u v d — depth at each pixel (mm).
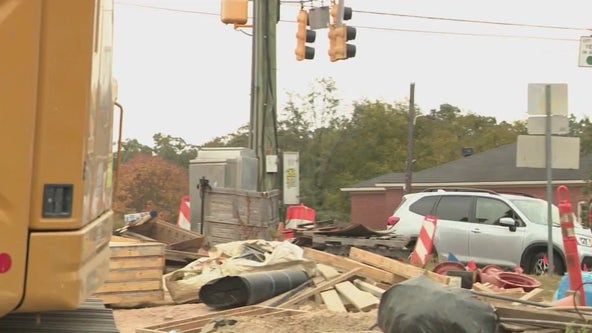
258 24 24953
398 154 75625
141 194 49594
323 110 74125
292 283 12594
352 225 19922
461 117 87625
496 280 14391
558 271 20625
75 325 6281
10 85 4895
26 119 4922
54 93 5004
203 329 9898
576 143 16938
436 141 78312
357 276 13234
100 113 5742
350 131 76188
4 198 4875
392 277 13211
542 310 8727
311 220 23953
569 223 10492
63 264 4996
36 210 4961
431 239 17625
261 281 11984
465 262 21234
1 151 4883
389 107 79062
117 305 12242
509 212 21312
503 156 55812
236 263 12953
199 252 17500
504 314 8539
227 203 20797
